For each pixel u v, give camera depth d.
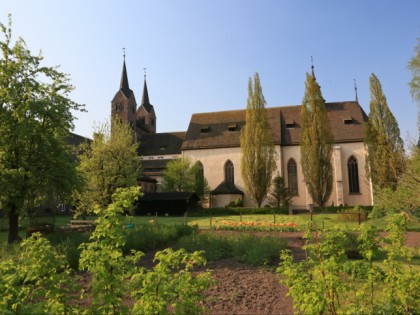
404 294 6.05
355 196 49.25
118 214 5.52
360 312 6.13
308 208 48.62
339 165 49.62
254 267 12.88
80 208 30.11
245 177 47.44
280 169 51.69
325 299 5.57
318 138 45.62
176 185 51.88
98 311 4.99
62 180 19.38
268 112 57.91
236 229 24.95
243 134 48.78
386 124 38.44
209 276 5.50
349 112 53.88
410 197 17.23
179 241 17.59
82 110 21.17
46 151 19.30
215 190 52.22
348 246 12.10
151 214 48.53
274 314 8.02
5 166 18.31
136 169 38.25
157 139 69.31
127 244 15.53
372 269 6.57
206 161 55.03
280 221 33.12
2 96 18.89
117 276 5.25
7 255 12.03
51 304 5.00
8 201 18.48
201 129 58.34
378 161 35.75
